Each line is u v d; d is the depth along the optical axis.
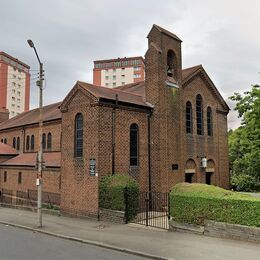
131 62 115.44
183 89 23.91
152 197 20.59
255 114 20.88
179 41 23.70
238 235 12.59
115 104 19.47
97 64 119.19
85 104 19.47
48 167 23.17
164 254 10.84
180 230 14.41
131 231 14.76
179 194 14.73
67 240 13.61
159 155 21.02
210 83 26.62
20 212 22.53
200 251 11.09
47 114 30.78
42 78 17.11
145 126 21.38
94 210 18.19
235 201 12.84
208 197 13.69
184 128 23.47
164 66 22.11
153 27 22.61
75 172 19.69
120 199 17.08
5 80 99.06
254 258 10.17
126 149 20.02
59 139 27.08
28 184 26.02
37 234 15.03
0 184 29.88
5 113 45.09
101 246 12.38
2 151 31.56
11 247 12.15
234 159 32.22
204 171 25.09
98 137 18.50
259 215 12.14
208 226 13.52
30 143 31.33
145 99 22.34
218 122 27.44
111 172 18.91
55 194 22.36
